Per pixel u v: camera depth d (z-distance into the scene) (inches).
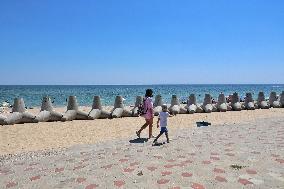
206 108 953.5
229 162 328.2
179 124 708.0
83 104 1876.2
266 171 297.1
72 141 518.3
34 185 286.7
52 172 325.1
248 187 257.6
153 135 546.0
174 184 269.1
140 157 365.1
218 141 448.8
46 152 435.8
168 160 345.1
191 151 385.4
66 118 754.8
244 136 490.3
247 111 998.4
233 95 1045.8
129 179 287.0
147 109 506.6
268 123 658.8
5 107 1278.3
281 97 1149.1
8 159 400.5
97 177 297.6
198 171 301.0
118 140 507.8
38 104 1907.0
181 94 3408.0
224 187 258.7
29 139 534.0
